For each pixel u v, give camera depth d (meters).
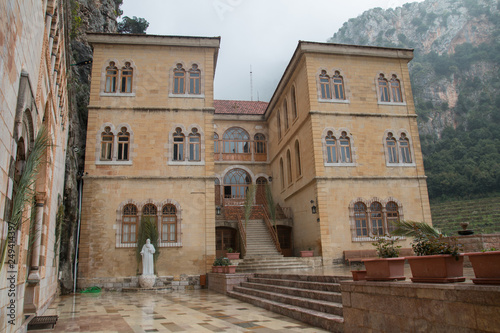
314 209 25.64
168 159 24.16
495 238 15.00
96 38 25.19
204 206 23.73
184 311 12.67
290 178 32.09
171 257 22.72
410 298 6.53
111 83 25.03
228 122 38.75
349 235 25.00
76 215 22.30
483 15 137.75
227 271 19.88
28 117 8.05
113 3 37.50
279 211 32.81
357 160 26.47
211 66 26.05
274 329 9.19
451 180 80.06
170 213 23.50
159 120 24.70
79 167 25.19
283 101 33.81
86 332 9.18
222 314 11.83
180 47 26.03
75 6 27.88
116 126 24.25
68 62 16.92
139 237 22.22
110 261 22.17
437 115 109.12
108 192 23.09
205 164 24.36
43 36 9.08
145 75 25.28
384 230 25.52
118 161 23.69
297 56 28.25
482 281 5.62
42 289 12.26
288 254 30.73
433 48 142.62
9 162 6.36
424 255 6.75
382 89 28.45
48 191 12.27
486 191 75.94
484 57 118.75
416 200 26.52
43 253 11.90
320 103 26.88
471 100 109.12
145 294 19.56
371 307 7.43
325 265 24.11
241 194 37.69
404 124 27.89
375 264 7.58
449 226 63.31
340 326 8.45
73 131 21.45
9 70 5.97
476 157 83.88
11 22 5.92
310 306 10.69
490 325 5.21
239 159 38.16
